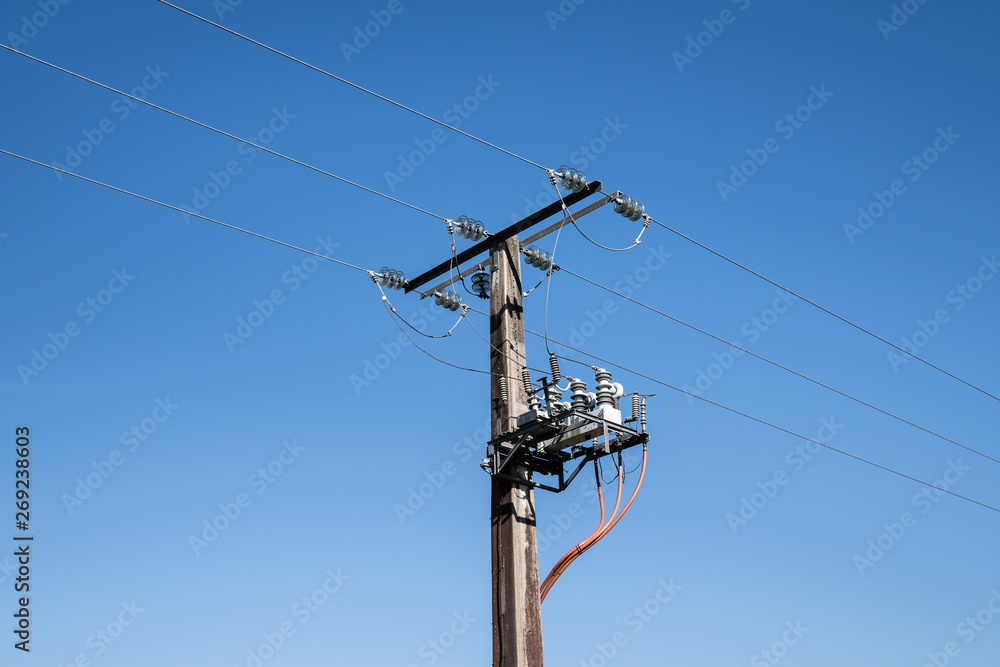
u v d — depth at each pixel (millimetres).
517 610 10992
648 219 13586
